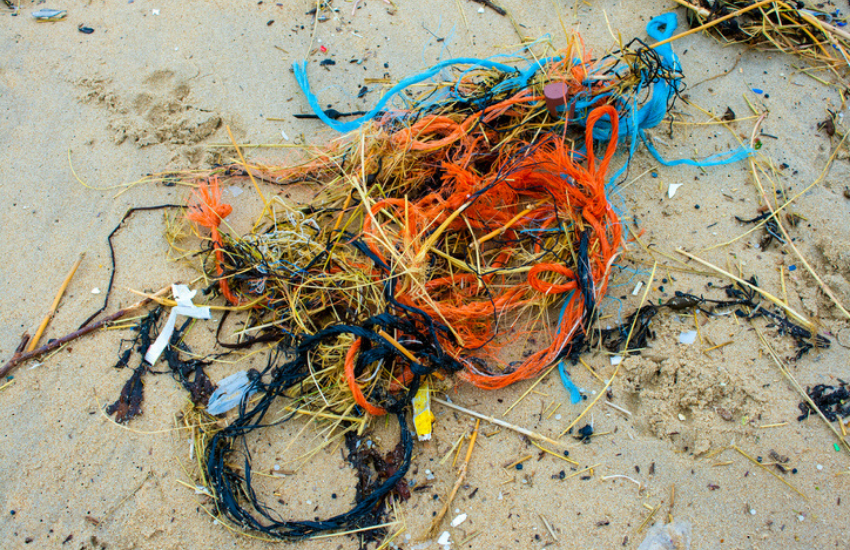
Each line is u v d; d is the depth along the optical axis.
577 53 2.59
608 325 1.94
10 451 1.78
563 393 1.83
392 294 1.80
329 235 2.07
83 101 2.53
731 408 1.76
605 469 1.69
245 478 1.70
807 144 2.32
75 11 2.87
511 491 1.67
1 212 2.24
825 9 2.70
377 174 2.16
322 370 1.80
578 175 1.87
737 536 1.58
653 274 1.99
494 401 1.83
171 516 1.67
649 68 2.18
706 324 1.90
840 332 1.88
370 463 1.75
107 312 2.02
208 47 2.71
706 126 2.39
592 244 1.94
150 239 2.18
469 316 1.83
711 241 2.09
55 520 1.67
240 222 2.21
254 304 1.96
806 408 1.74
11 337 1.97
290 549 1.62
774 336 1.87
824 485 1.64
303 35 2.78
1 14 2.85
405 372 1.82
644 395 1.80
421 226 2.01
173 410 1.83
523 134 2.25
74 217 2.23
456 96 2.32
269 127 2.46
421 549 1.61
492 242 2.07
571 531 1.61
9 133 2.45
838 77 2.50
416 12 2.86
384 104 2.39
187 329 1.97
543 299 1.90
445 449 1.75
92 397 1.86
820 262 2.02
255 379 1.86
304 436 1.78
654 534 1.60
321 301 1.92
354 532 1.63
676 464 1.69
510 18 2.81
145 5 2.89
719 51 2.64
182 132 2.42
